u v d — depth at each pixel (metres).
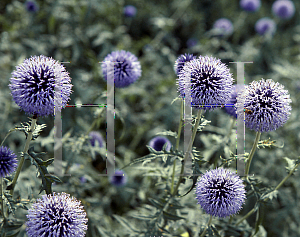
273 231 0.98
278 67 1.28
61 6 1.24
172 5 1.87
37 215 0.72
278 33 2.11
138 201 1.01
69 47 1.24
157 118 1.30
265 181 1.00
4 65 1.06
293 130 1.12
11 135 0.94
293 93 1.19
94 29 1.23
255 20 2.15
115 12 1.45
